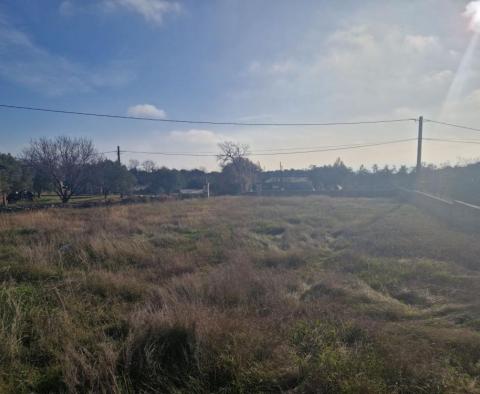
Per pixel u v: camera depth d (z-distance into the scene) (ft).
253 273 19.35
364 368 9.16
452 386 8.73
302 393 8.43
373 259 24.09
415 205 71.00
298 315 13.70
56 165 98.27
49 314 13.35
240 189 167.02
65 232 33.47
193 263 23.11
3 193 104.58
